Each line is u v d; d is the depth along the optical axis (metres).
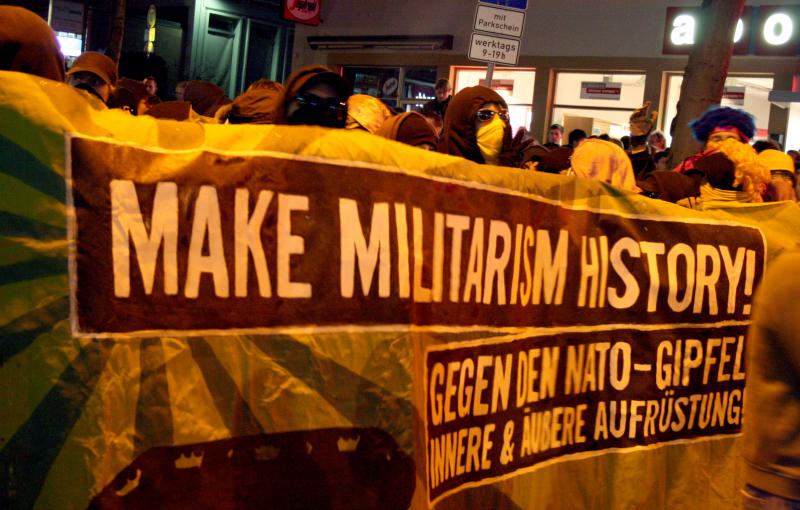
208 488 2.34
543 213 3.28
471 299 2.99
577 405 3.43
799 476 2.15
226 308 2.38
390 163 2.71
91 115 2.23
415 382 2.72
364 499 2.60
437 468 2.87
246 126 2.47
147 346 2.26
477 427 3.04
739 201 4.45
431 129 4.04
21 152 2.12
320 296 2.54
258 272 2.43
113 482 2.20
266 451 2.43
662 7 15.70
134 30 32.06
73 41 31.77
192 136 2.37
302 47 20.14
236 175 2.41
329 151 2.58
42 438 2.12
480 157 4.14
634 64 16.00
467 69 17.97
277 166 2.47
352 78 19.69
